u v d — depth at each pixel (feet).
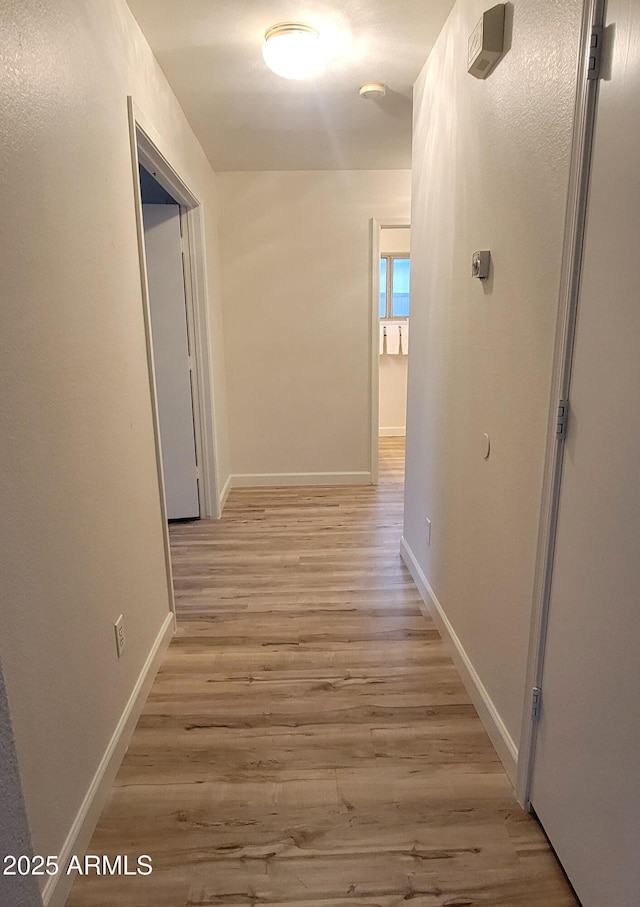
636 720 3.10
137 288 6.18
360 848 4.40
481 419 5.61
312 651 7.09
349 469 14.60
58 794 3.99
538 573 4.29
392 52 7.21
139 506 6.15
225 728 5.74
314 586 8.87
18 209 3.52
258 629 7.63
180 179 8.77
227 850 4.39
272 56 6.81
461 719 5.84
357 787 4.98
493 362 5.24
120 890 4.10
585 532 3.62
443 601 7.29
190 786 5.01
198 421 11.85
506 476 4.97
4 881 2.80
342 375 13.99
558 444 3.92
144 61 6.66
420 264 8.22
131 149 6.03
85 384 4.62
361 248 13.24
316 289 13.44
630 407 3.08
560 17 3.74
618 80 3.09
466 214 5.97
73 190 4.42
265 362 13.85
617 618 3.26
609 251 3.25
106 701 4.99
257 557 10.06
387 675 6.59
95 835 4.53
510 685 5.00
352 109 9.00
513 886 4.09
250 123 9.60
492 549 5.38
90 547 4.67
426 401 8.02
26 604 3.56
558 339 3.84
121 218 5.65
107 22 5.32
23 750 3.51
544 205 4.09
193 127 9.77
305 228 13.09
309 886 4.11
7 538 3.34
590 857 3.68
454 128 6.32
